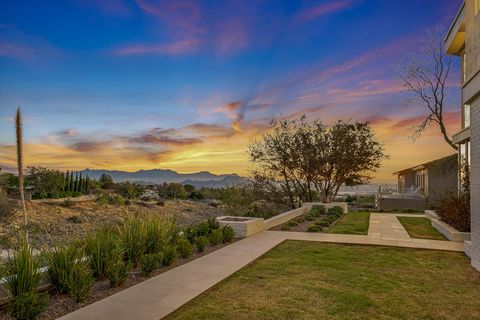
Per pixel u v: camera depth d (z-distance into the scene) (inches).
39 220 937.5
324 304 183.3
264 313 171.0
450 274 243.0
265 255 306.0
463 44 639.8
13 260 186.7
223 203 902.4
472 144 273.6
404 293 201.8
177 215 1330.0
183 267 259.3
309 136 809.5
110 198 1391.5
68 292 194.2
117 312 170.6
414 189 1059.3
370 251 320.8
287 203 838.5
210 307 179.9
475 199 263.7
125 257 257.3
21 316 154.5
